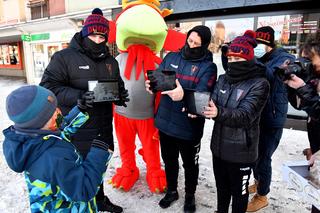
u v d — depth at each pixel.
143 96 2.65
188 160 2.44
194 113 1.87
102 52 2.14
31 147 1.10
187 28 6.52
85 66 2.08
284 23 5.15
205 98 1.76
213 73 2.21
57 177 1.09
